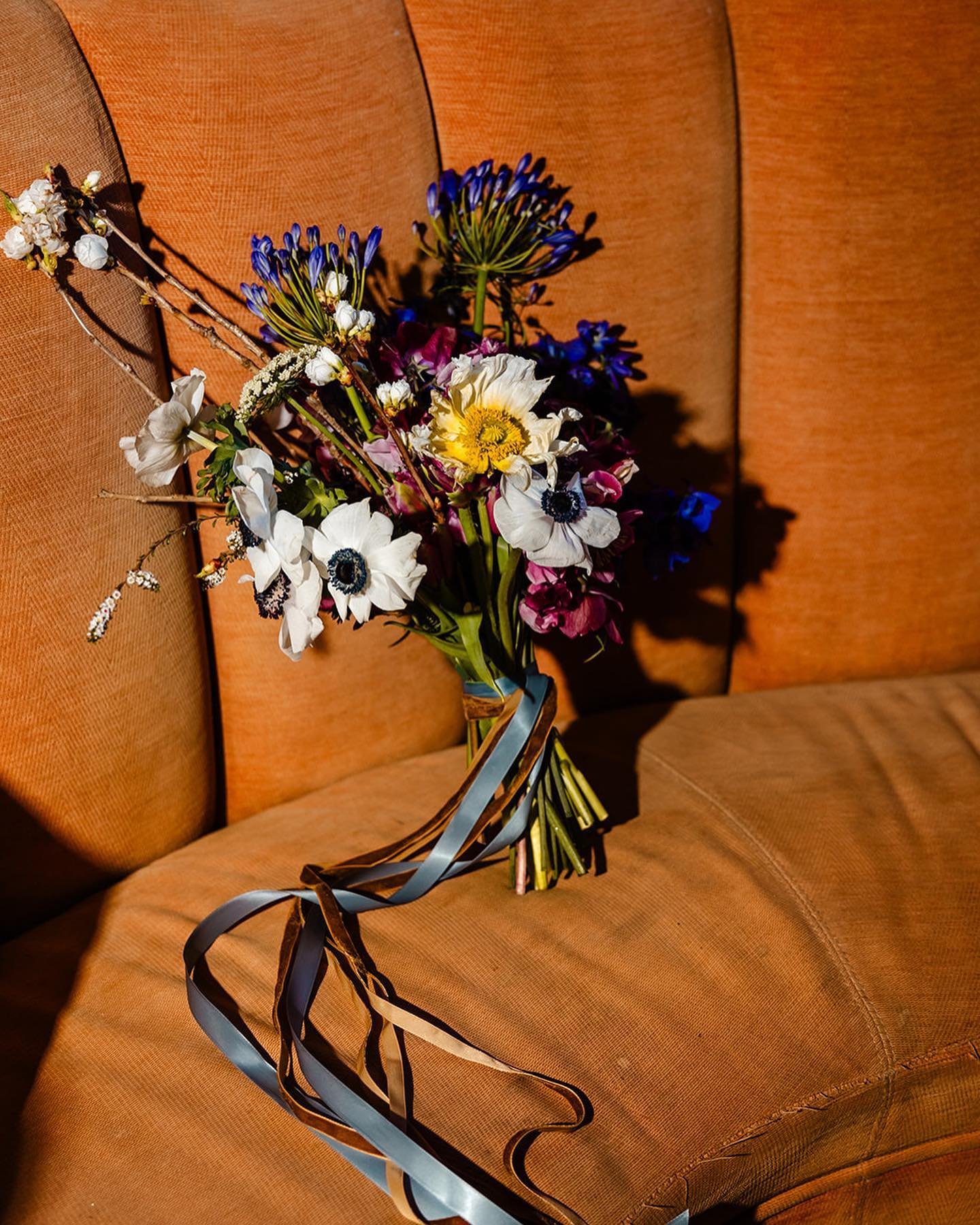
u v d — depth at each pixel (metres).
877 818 0.97
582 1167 0.70
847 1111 0.79
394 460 0.76
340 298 0.76
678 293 1.07
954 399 1.14
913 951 0.85
